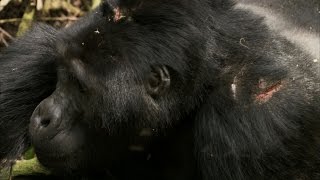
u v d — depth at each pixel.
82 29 8.47
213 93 8.75
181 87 8.60
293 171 8.65
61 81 8.55
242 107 8.62
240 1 10.40
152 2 8.45
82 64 8.38
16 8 11.99
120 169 9.49
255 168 8.57
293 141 8.62
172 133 9.11
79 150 8.70
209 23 8.70
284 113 8.62
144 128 8.70
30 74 9.59
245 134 8.54
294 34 9.87
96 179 9.49
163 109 8.62
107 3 8.46
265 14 10.07
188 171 9.54
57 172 8.95
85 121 8.61
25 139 9.76
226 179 8.62
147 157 9.33
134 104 8.42
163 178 9.69
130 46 8.33
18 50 9.87
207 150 8.73
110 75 8.31
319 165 8.79
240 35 8.89
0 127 9.64
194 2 8.61
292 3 10.76
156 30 8.41
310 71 9.20
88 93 8.44
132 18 8.41
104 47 8.31
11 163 9.79
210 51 8.69
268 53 8.88
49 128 8.38
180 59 8.45
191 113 8.89
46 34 9.84
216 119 8.69
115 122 8.54
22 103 9.64
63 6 12.16
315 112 8.85
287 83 8.79
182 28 8.46
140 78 8.38
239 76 8.72
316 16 10.85
